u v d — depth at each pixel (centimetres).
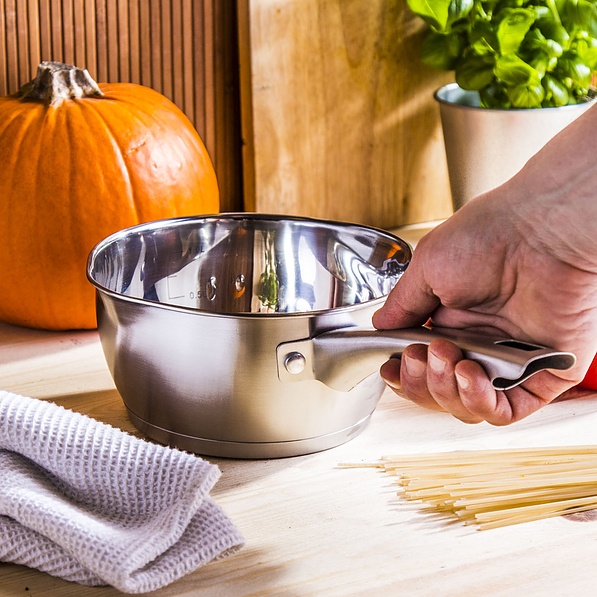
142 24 100
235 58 106
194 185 92
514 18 101
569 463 65
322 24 105
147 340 65
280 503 62
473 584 53
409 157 115
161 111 92
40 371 81
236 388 64
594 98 108
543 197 59
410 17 110
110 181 86
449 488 62
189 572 54
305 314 61
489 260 62
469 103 114
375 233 81
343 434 69
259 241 85
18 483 55
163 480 56
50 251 85
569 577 54
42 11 96
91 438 58
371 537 58
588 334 63
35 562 54
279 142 107
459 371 53
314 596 52
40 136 85
